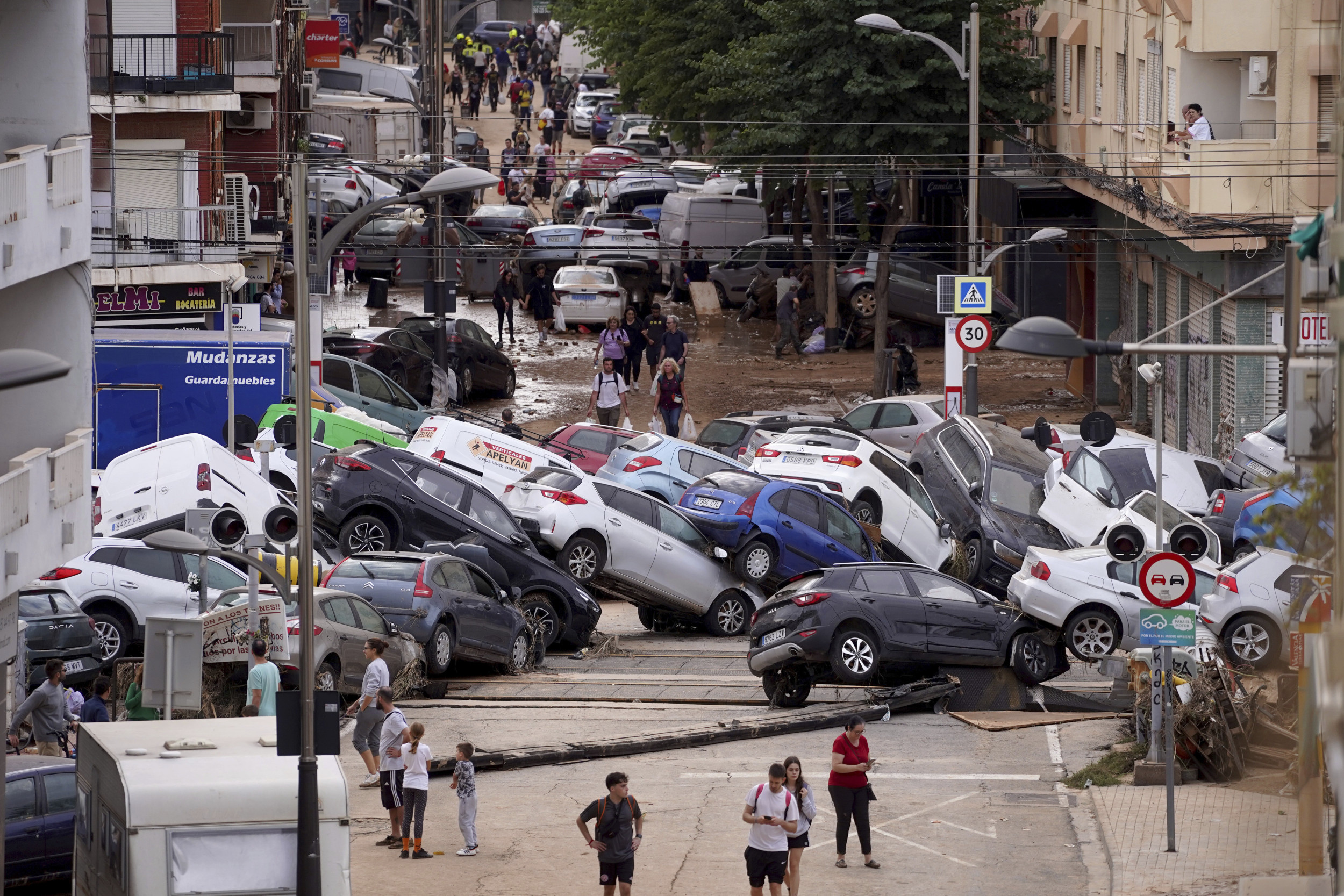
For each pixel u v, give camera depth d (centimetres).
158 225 12825
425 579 8106
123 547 8169
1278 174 9844
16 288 6656
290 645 7181
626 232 19875
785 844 5178
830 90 15312
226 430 10931
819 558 10069
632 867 5141
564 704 8031
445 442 10025
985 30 15350
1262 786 6412
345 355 13788
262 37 14562
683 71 18250
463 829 5912
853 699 8156
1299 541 3150
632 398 15512
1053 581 8238
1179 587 5709
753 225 19375
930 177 15762
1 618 6112
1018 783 6769
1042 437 10962
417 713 7762
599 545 9494
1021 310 17288
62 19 6650
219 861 4647
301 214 5391
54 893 5944
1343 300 2838
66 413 6731
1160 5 13050
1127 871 5512
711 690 8400
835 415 14612
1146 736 6981
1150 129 13425
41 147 6178
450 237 18712
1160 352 4688
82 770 5228
